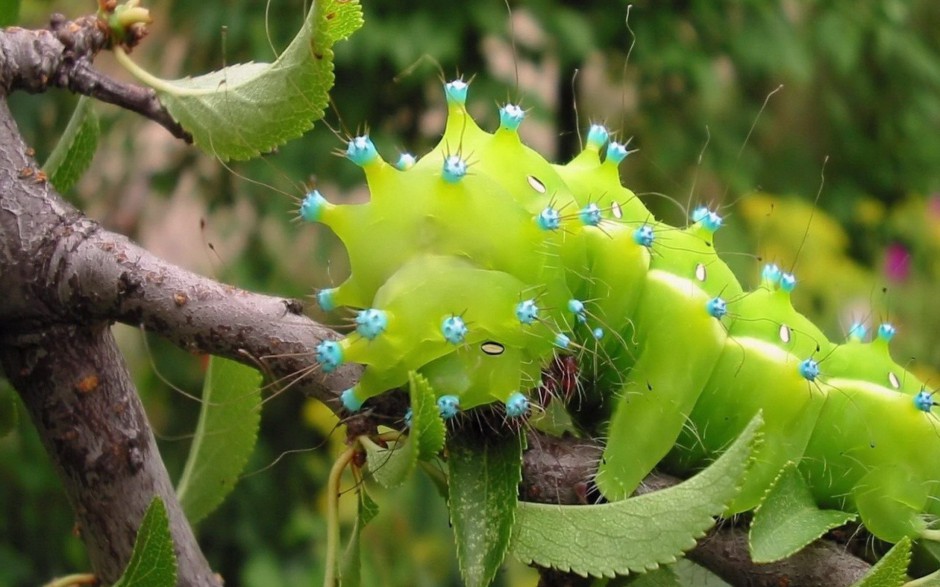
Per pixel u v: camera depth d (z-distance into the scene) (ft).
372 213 0.82
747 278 2.20
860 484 0.92
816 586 0.85
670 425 0.88
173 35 2.37
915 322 2.21
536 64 2.28
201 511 0.91
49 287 0.80
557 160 2.21
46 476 2.02
